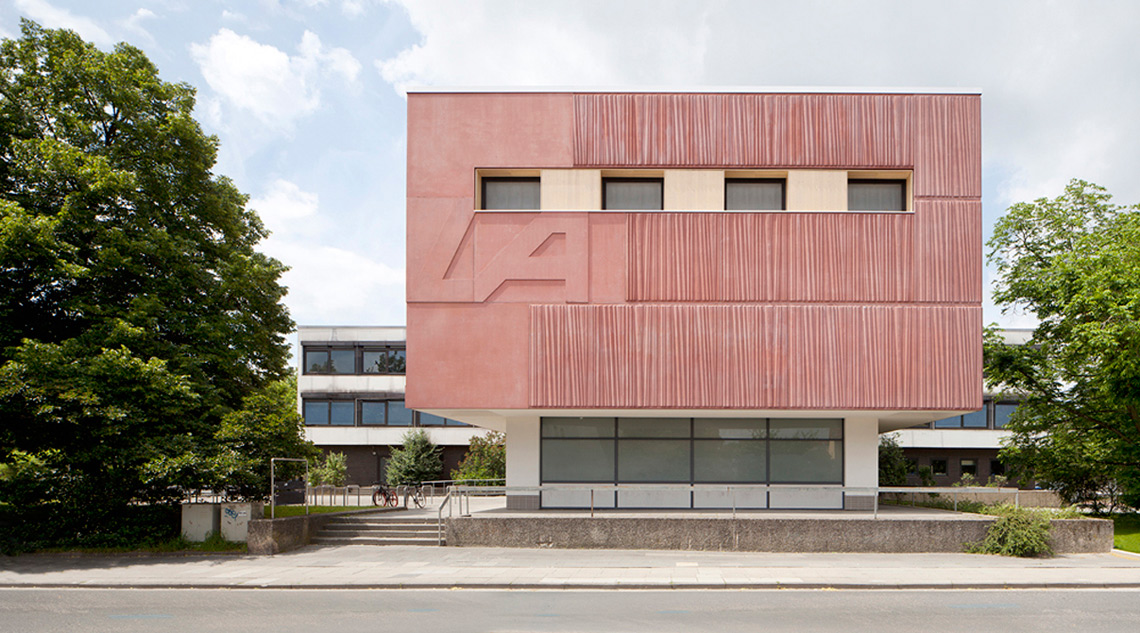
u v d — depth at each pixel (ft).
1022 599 42.55
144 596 44.57
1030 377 90.99
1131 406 78.23
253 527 60.39
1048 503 100.07
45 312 69.00
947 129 69.41
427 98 70.90
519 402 68.18
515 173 71.92
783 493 73.77
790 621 36.32
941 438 155.63
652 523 61.46
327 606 40.73
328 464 150.61
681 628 34.71
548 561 55.72
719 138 69.97
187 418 68.39
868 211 71.10
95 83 69.97
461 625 35.45
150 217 69.97
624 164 70.03
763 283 68.49
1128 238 77.46
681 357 67.92
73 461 62.28
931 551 59.67
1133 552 59.93
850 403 67.15
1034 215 91.61
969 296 67.82
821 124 69.77
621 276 68.95
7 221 58.49
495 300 69.00
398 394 161.27
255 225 87.61
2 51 69.62
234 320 75.15
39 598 44.14
